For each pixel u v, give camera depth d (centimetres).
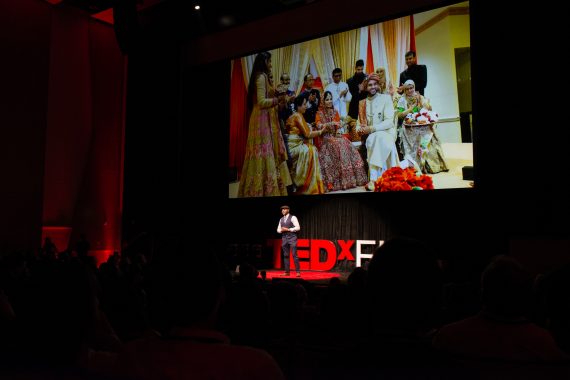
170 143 1155
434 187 847
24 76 1045
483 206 796
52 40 1163
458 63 839
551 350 119
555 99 730
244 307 325
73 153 1192
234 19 1126
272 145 1041
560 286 108
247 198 1069
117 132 1291
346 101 954
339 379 103
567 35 724
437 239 885
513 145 764
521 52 764
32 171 1045
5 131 1005
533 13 756
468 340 128
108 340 170
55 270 126
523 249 721
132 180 1195
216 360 107
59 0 1134
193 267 115
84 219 1203
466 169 818
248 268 353
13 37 1030
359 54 948
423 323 110
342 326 338
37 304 123
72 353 118
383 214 945
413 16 892
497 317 128
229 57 1123
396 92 900
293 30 1042
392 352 106
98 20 1262
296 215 1038
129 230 1182
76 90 1208
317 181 977
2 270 414
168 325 115
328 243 987
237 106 1102
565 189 714
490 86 792
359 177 928
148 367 108
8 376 88
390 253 112
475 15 812
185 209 1141
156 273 117
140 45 1051
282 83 1040
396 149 891
